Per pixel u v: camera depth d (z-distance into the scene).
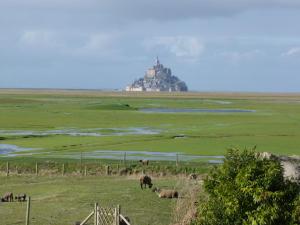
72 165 69.56
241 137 106.75
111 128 128.00
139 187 53.00
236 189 22.66
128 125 137.25
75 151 86.00
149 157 79.00
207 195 29.59
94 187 53.47
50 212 41.72
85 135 111.12
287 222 22.11
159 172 65.81
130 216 40.03
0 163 70.50
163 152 84.88
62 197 47.97
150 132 118.19
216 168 24.86
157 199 46.59
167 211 41.72
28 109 198.00
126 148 89.88
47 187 54.16
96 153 83.38
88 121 148.62
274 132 117.38
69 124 138.25
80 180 58.97
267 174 22.30
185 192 36.00
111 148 89.88
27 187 54.44
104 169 67.69
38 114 171.88
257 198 22.03
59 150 87.25
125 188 52.50
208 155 81.19
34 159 75.00
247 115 179.75
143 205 44.00
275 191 22.14
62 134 113.00
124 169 66.31
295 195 22.47
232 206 22.36
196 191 33.19
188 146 92.31
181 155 81.12
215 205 23.30
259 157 24.33
